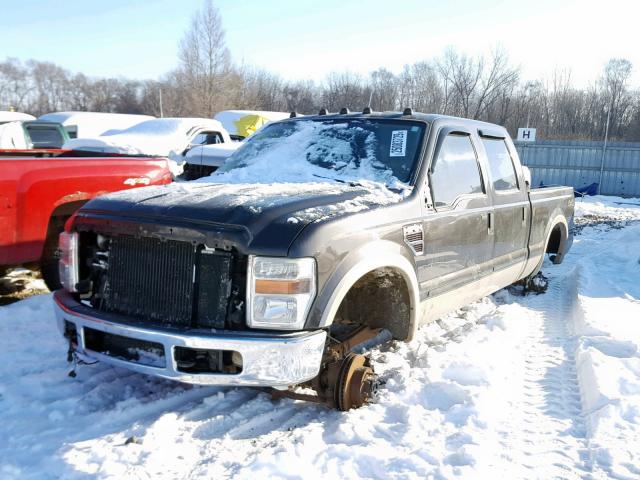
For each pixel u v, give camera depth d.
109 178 5.88
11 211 5.16
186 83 44.78
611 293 6.72
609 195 27.58
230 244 3.10
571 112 51.47
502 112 47.88
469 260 4.74
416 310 4.05
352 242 3.41
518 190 5.75
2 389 3.84
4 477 2.87
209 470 2.97
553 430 3.43
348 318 4.25
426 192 4.22
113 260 3.50
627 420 3.46
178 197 3.58
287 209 3.33
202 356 3.18
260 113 19.30
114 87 81.88
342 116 5.01
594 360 4.27
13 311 5.25
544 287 6.91
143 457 3.06
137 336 3.15
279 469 2.95
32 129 12.34
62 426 3.41
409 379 3.99
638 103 50.88
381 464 3.00
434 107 47.56
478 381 4.01
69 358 3.71
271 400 3.76
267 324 3.10
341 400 3.48
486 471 2.94
